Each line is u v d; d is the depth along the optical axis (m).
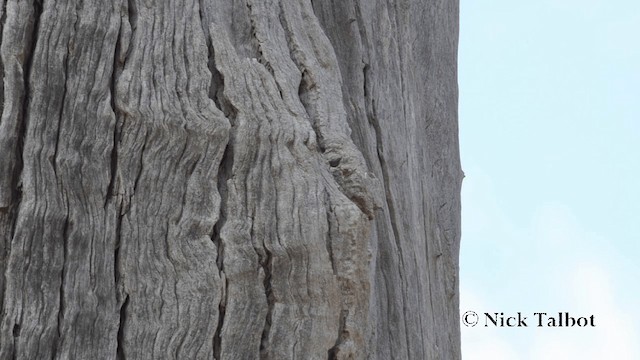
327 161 4.11
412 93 5.39
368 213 4.11
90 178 3.69
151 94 3.81
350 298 3.92
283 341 3.79
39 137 3.65
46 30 3.73
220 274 3.77
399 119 5.15
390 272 4.77
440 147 5.88
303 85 4.29
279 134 3.94
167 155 3.78
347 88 4.83
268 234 3.83
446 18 6.15
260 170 3.89
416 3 5.77
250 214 3.84
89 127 3.72
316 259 3.85
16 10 3.70
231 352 3.73
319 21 4.83
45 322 3.57
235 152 3.88
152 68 3.86
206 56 3.98
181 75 3.90
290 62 4.26
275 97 4.04
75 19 3.78
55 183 3.65
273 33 4.29
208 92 3.93
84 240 3.66
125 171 3.73
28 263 3.58
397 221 4.89
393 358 4.69
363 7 5.00
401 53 5.32
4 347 3.52
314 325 3.83
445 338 5.47
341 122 4.26
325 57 4.41
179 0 4.01
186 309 3.71
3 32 3.69
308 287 3.84
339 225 3.91
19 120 3.66
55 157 3.66
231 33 4.20
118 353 3.67
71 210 3.65
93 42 3.79
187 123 3.82
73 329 3.60
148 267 3.71
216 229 3.81
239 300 3.76
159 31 3.92
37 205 3.61
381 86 5.02
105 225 3.70
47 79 3.70
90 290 3.64
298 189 3.90
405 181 5.05
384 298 4.72
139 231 3.72
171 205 3.76
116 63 3.82
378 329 4.65
